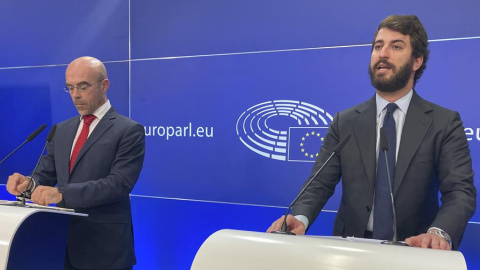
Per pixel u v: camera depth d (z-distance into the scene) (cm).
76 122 274
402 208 180
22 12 417
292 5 326
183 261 361
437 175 185
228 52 346
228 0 345
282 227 158
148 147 374
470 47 280
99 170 255
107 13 388
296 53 325
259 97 336
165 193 367
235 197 344
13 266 189
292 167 326
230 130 346
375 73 190
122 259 251
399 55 185
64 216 220
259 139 336
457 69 283
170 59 365
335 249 122
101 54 390
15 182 238
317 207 192
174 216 364
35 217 202
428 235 144
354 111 200
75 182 256
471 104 279
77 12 398
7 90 422
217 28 349
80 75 263
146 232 373
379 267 114
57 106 404
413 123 185
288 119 328
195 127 357
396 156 186
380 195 183
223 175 348
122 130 260
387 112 190
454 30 284
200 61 355
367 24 306
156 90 371
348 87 311
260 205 336
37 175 267
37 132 245
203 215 354
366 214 185
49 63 407
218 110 349
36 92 411
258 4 336
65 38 402
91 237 245
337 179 201
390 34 187
